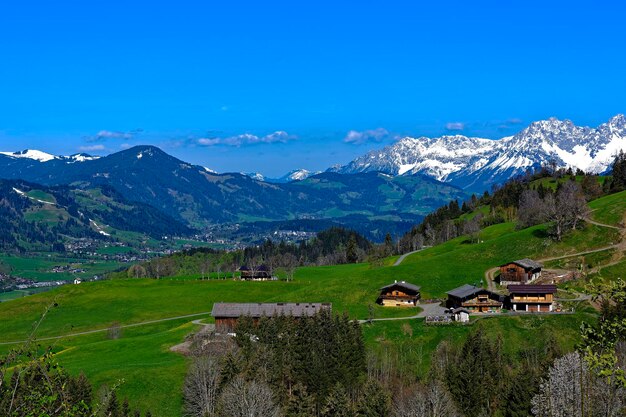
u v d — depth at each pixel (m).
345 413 102.31
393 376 128.62
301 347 125.12
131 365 127.38
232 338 141.00
